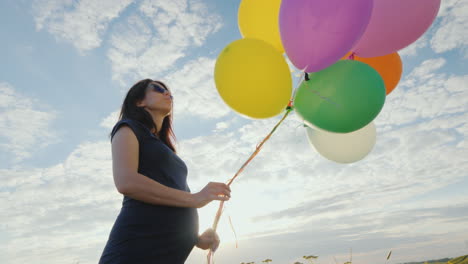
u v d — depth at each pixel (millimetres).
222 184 1319
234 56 1581
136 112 1419
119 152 1164
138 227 1145
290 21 1570
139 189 1103
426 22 1721
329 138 2098
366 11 1506
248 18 1938
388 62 2021
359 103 1615
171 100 1556
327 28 1497
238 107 1648
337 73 1664
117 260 1099
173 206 1220
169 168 1293
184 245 1265
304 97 1710
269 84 1553
